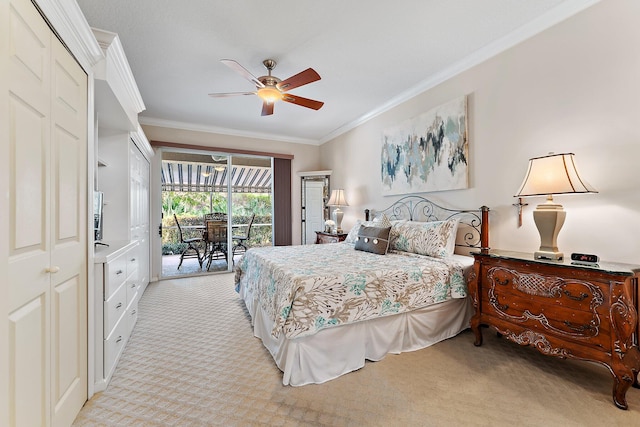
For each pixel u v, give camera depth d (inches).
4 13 37.5
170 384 70.5
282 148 222.8
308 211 224.5
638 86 70.7
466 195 113.8
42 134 47.3
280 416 59.4
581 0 79.4
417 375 74.5
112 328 73.6
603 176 76.3
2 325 37.5
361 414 60.0
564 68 84.1
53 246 50.8
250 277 117.7
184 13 84.6
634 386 67.5
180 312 123.3
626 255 72.2
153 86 133.3
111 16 85.3
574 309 66.3
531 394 66.1
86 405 62.4
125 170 112.6
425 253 106.9
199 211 216.8
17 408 40.6
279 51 104.8
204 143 196.7
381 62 113.3
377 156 165.9
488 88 105.0
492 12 85.4
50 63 49.7
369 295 80.0
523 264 76.2
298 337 69.7
